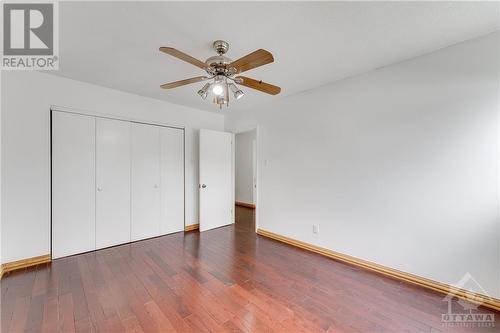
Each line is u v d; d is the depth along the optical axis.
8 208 2.46
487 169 1.89
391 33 1.86
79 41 1.97
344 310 1.83
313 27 1.77
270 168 3.77
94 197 3.10
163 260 2.79
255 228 4.16
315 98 3.12
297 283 2.25
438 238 2.13
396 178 2.38
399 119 2.36
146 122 3.59
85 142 3.03
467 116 1.98
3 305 1.86
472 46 1.94
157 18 1.66
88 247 3.05
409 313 1.80
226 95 2.03
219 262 2.74
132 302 1.91
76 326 1.62
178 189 4.03
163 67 2.50
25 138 2.56
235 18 1.65
